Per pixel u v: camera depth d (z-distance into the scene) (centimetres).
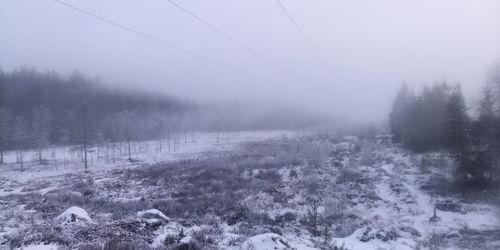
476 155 2184
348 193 2398
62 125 7869
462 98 2450
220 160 4175
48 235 1188
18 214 1669
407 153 3450
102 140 6844
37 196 2670
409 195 2231
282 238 1127
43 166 5688
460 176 2214
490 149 2181
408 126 3550
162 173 3694
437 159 2761
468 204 1975
